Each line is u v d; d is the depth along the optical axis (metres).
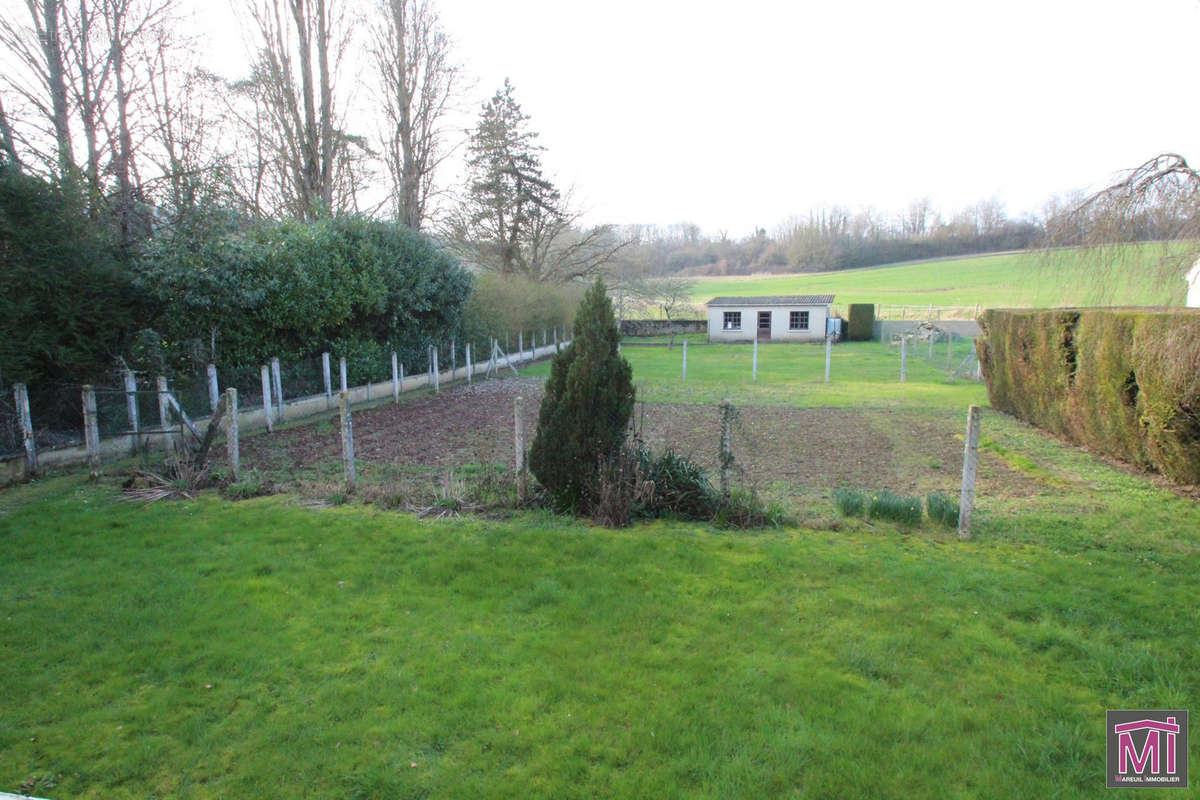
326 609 4.61
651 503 6.70
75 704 3.50
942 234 79.69
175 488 7.57
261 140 19.77
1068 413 11.31
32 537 6.07
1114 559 5.60
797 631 4.30
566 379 6.79
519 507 6.93
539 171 35.50
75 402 9.70
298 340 15.03
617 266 41.50
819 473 9.38
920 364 26.42
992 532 6.38
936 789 2.92
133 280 11.19
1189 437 7.98
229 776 3.00
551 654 4.01
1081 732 3.29
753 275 80.94
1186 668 3.87
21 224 9.27
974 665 3.91
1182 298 8.62
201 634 4.24
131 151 14.16
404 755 3.13
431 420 14.09
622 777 2.98
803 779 2.97
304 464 9.73
